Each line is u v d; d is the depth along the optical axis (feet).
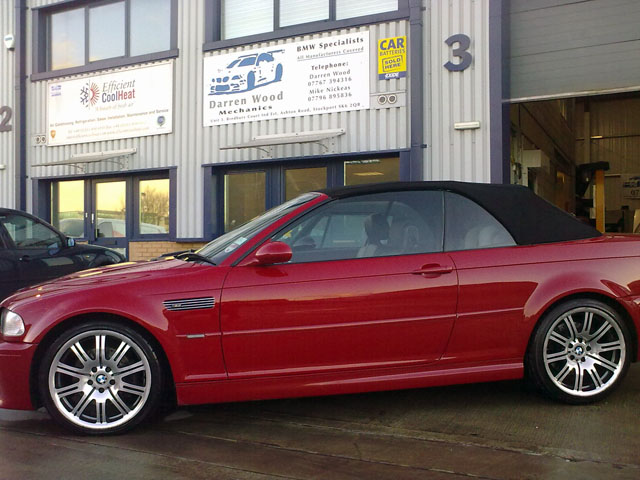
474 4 28.35
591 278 12.78
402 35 29.43
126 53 37.22
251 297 11.91
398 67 29.50
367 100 30.09
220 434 11.87
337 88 30.73
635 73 27.02
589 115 70.03
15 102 39.81
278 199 33.04
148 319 11.63
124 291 11.80
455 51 28.50
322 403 13.82
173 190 34.83
